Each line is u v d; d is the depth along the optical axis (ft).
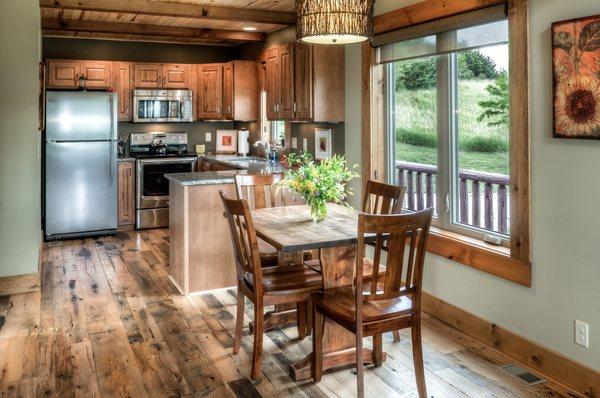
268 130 22.49
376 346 9.65
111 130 20.83
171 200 14.94
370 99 14.26
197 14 16.40
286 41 19.97
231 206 9.25
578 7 8.38
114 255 17.94
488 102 11.14
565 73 8.54
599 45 7.97
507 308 10.14
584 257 8.59
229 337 11.07
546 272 9.28
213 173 15.81
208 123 25.64
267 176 12.71
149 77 23.25
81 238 20.65
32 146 14.12
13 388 8.87
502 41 10.28
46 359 9.97
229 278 14.38
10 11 13.71
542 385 8.96
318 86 15.44
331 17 9.21
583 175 8.50
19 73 13.91
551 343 9.26
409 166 13.66
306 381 9.16
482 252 10.59
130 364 9.80
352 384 9.05
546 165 9.15
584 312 8.64
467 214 11.95
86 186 20.61
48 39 22.33
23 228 14.03
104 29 19.15
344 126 15.89
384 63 13.99
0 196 13.83
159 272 15.92
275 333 11.28
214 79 23.56
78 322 11.85
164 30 19.84
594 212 8.38
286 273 9.98
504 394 8.66
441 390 8.78
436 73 12.37
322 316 9.23
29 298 13.48
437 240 11.87
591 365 8.58
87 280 15.06
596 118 8.09
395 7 13.02
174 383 9.09
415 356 8.36
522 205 9.61
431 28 11.84
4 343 10.68
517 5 9.45
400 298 8.84
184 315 12.34
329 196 10.30
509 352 10.07
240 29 20.66
